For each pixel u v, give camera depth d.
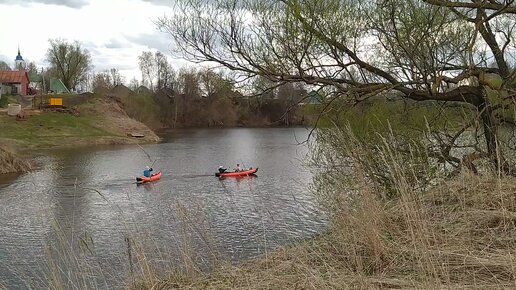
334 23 7.73
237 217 16.30
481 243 5.10
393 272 4.81
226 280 5.39
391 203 7.03
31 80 105.19
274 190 21.72
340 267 5.16
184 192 23.27
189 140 56.59
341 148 8.55
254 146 47.12
